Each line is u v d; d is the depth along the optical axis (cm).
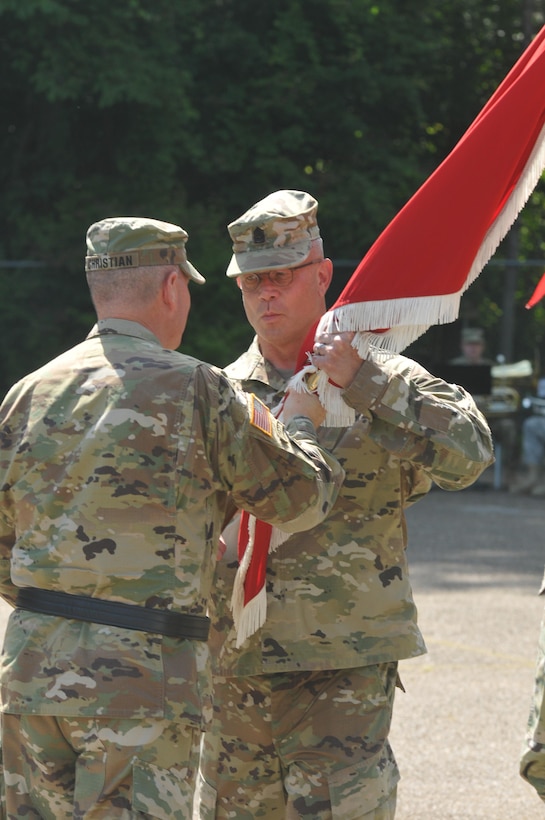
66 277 3912
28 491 637
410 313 690
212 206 4119
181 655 618
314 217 759
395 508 738
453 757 1198
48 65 3659
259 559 717
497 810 1049
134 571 615
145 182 3978
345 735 716
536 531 2800
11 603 700
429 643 1667
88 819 596
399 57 4241
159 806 591
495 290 4553
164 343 678
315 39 4188
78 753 614
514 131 689
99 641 607
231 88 4081
